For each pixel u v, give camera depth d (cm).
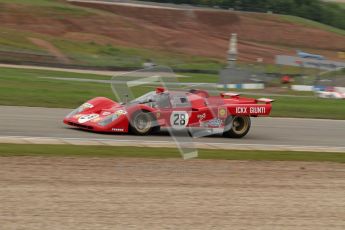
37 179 3569
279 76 13812
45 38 19225
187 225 2842
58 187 3412
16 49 16762
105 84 10669
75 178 3656
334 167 4569
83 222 2794
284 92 11875
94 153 4509
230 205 3250
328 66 15562
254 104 5931
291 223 2983
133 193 3378
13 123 5809
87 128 5531
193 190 3538
